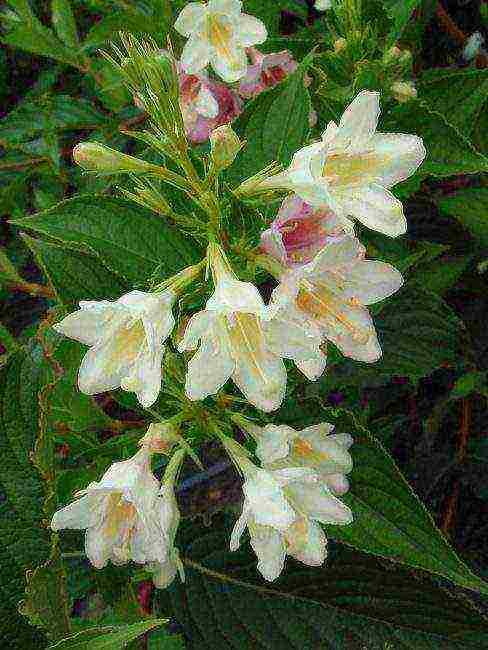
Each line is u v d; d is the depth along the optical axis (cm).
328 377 32
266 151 25
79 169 42
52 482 20
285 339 18
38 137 39
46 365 20
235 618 26
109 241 23
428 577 25
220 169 19
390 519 23
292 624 25
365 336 20
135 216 23
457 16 46
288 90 25
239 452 21
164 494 21
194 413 21
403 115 27
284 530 20
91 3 40
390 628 25
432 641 25
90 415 26
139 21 34
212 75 31
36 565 20
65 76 48
